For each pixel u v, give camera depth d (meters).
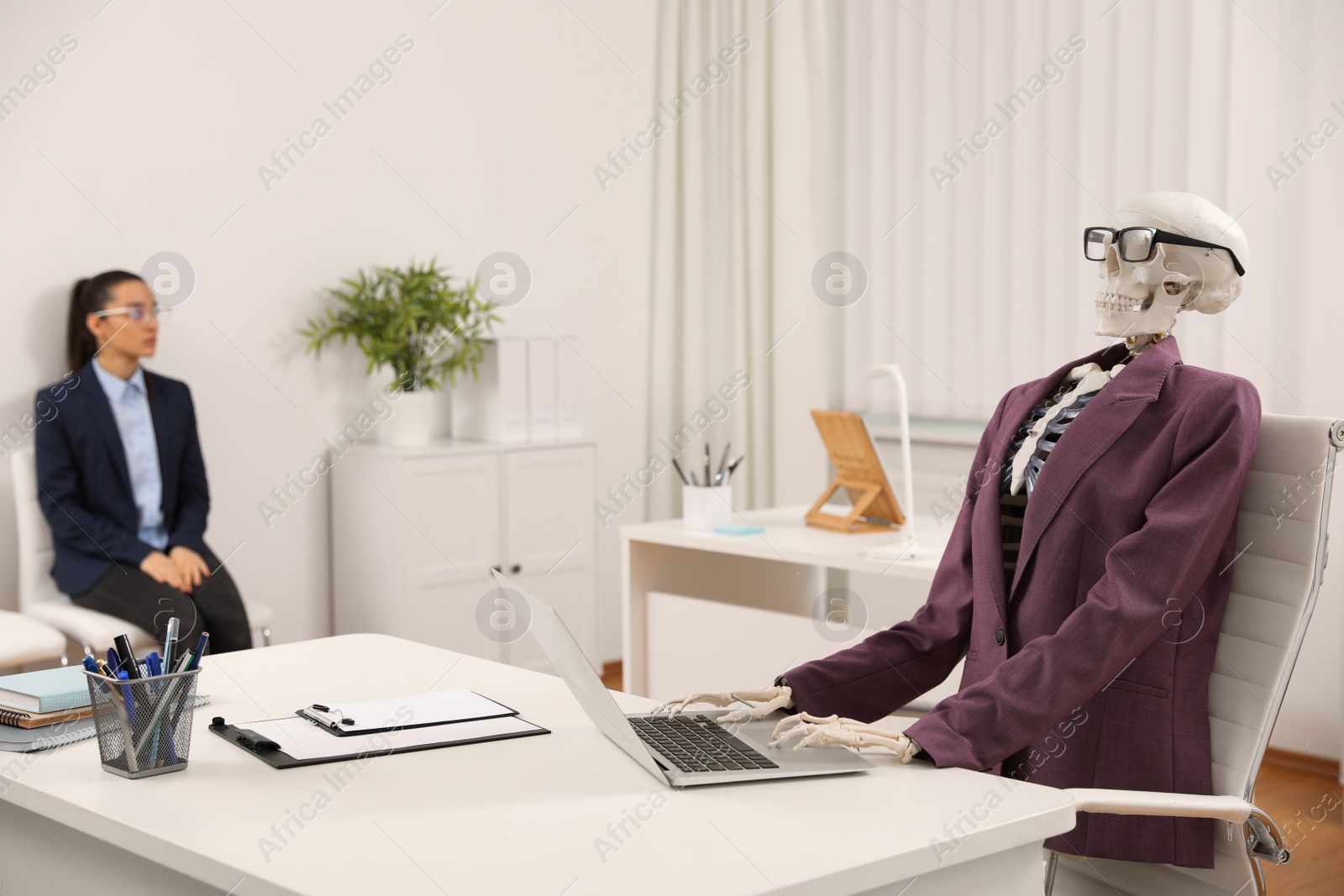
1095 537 1.62
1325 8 3.40
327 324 4.32
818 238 4.70
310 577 4.36
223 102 4.05
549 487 4.48
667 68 5.11
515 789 1.26
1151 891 1.60
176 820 1.17
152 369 3.94
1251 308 3.60
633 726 1.52
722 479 3.40
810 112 4.67
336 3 4.27
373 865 1.04
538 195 4.82
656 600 3.42
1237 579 1.58
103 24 3.78
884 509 3.37
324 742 1.45
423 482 4.14
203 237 4.03
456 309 4.27
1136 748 1.57
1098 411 1.67
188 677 1.34
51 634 3.15
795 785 1.27
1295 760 3.62
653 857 1.05
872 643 1.73
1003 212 4.17
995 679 1.44
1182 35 3.68
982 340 4.26
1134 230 1.71
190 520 3.64
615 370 5.09
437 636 4.21
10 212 3.64
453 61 4.56
